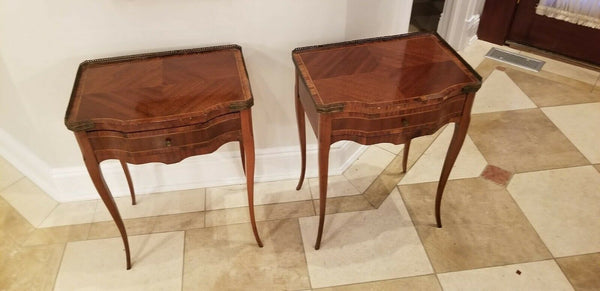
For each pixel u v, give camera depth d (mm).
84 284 1641
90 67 1498
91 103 1328
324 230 1829
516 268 1676
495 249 1746
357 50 1591
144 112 1290
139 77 1447
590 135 2303
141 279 1656
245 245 1774
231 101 1327
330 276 1658
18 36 1506
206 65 1504
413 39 1653
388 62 1514
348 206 1935
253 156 1474
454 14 2799
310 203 1953
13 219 1887
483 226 1839
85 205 1953
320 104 1312
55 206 1948
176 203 1959
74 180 1919
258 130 1908
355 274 1665
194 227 1854
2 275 1669
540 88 2646
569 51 2854
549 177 2064
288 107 1860
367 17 1771
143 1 1494
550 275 1649
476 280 1637
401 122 1376
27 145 1898
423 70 1458
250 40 1647
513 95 2592
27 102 1674
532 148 2230
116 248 1771
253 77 1750
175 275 1669
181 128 1307
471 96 1407
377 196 1979
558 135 2307
